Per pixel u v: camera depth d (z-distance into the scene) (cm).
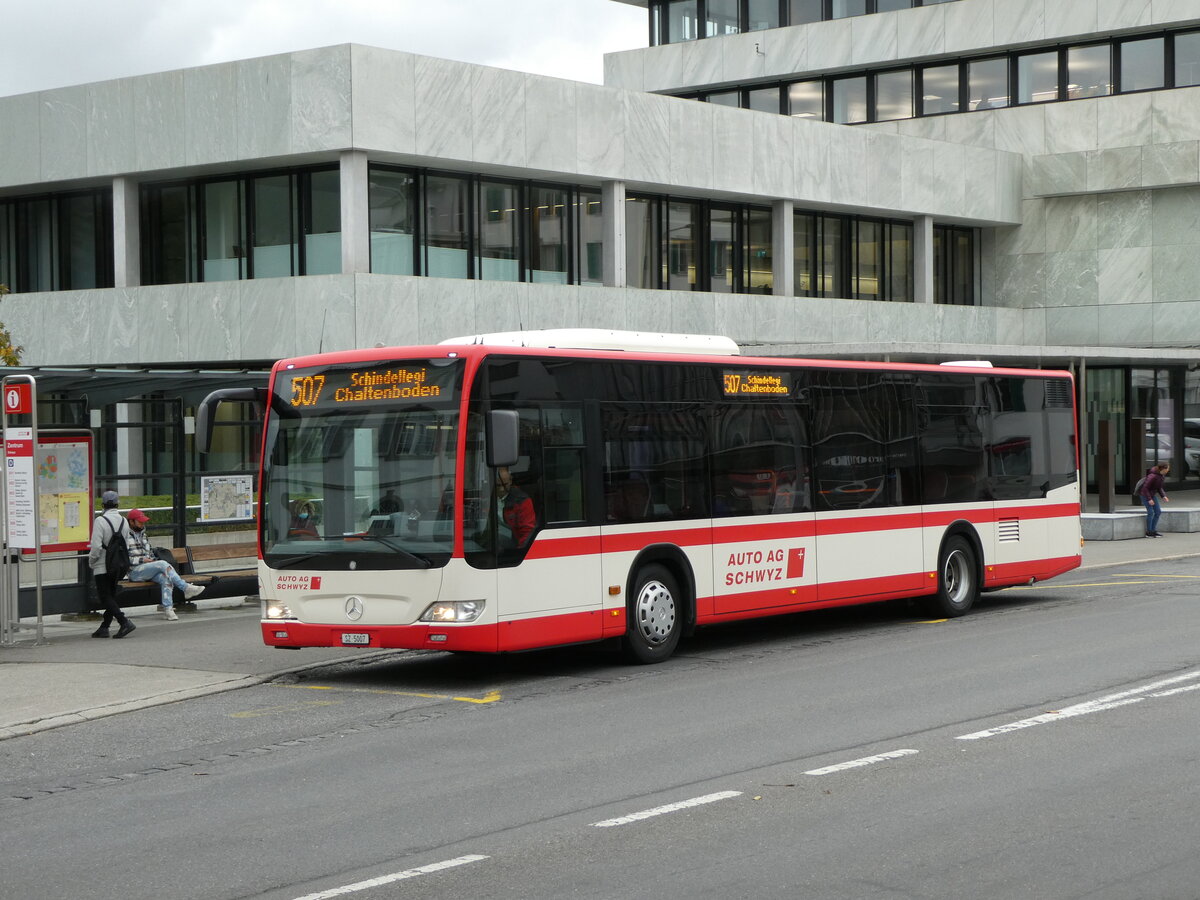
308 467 1418
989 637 1636
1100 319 4397
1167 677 1301
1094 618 1784
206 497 2152
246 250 3108
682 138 3456
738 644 1661
